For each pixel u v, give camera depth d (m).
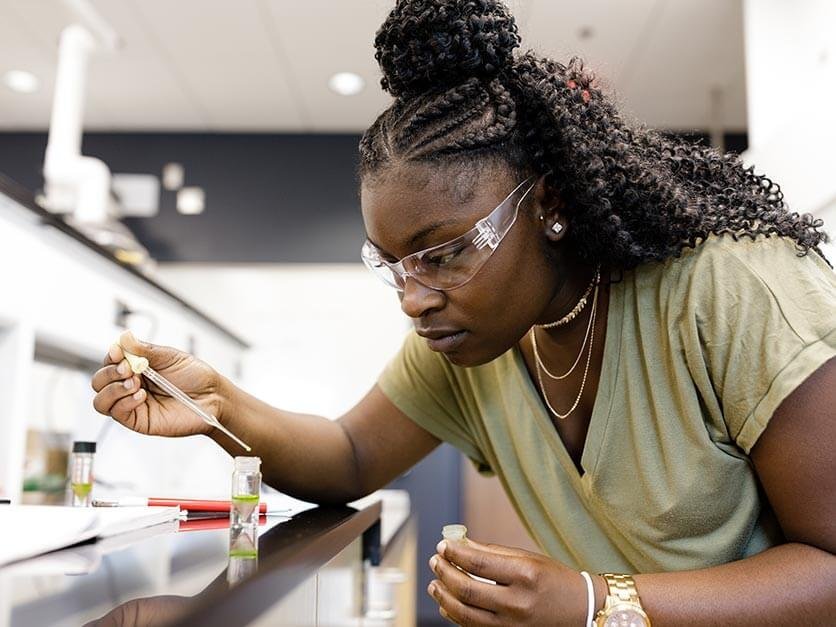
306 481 1.10
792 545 0.75
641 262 0.86
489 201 0.81
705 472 0.85
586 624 0.69
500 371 1.08
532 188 0.85
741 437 0.79
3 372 1.74
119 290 2.36
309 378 4.48
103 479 2.58
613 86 0.95
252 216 4.53
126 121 4.49
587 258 0.91
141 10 3.43
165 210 4.52
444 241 0.81
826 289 0.79
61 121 3.36
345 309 4.55
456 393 1.18
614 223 0.83
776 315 0.77
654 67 3.83
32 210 1.71
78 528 0.67
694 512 0.86
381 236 0.83
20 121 4.51
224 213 4.53
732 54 3.71
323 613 0.80
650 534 0.91
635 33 3.55
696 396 0.85
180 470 3.12
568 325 0.96
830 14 2.42
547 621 0.69
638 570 0.98
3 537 0.62
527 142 0.85
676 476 0.87
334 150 4.61
